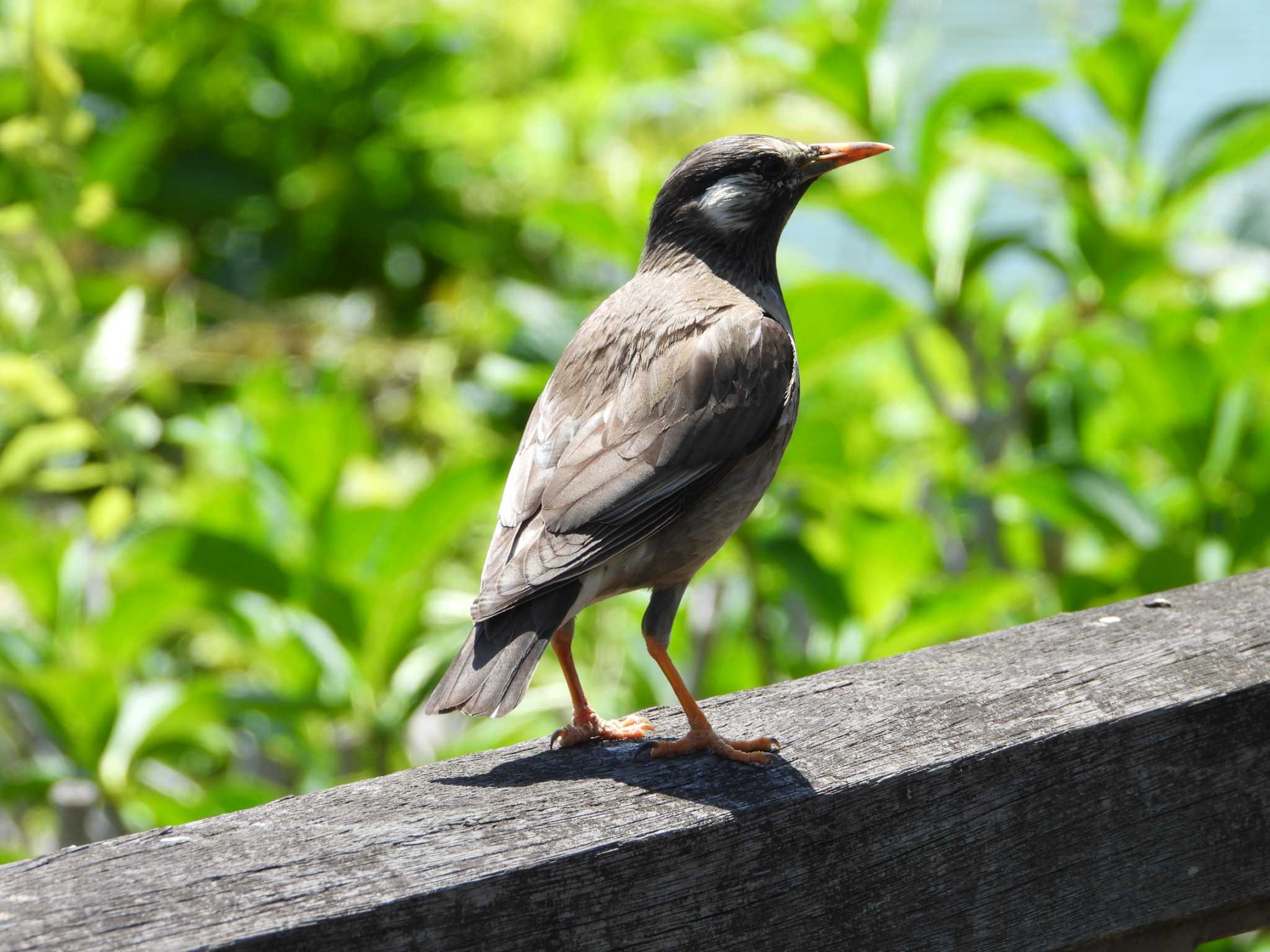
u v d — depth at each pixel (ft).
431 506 26.09
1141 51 30.19
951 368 33.30
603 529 18.26
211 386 38.63
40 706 25.13
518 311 29.30
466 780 15.40
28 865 13.24
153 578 26.03
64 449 28.50
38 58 29.60
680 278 21.40
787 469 27.48
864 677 17.74
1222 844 16.55
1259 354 27.55
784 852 14.52
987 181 29.78
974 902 15.40
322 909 12.55
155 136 36.04
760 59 30.96
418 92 39.11
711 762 15.84
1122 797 16.07
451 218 39.63
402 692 26.13
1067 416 30.78
